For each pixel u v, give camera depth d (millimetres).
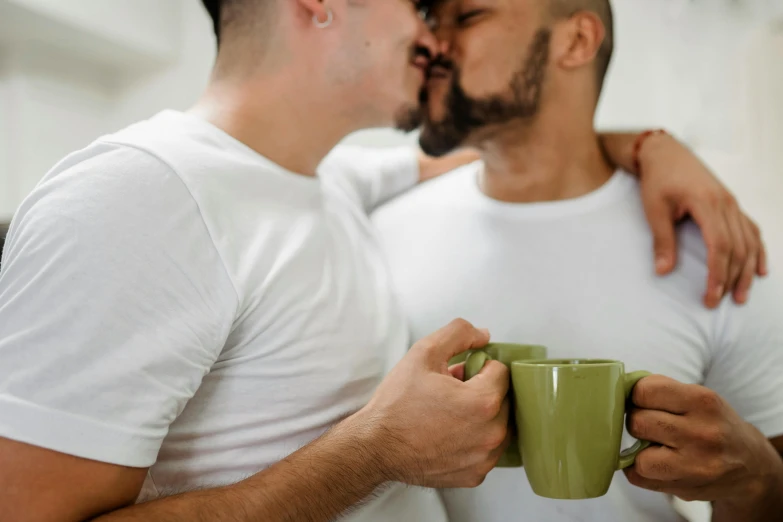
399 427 597
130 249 556
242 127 727
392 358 762
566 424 572
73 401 511
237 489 557
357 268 778
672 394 605
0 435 497
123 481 530
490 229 930
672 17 1250
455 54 866
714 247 805
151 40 1382
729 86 1191
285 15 726
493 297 880
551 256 887
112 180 581
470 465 604
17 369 513
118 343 532
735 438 635
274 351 648
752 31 1159
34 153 1363
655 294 845
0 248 1007
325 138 780
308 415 669
